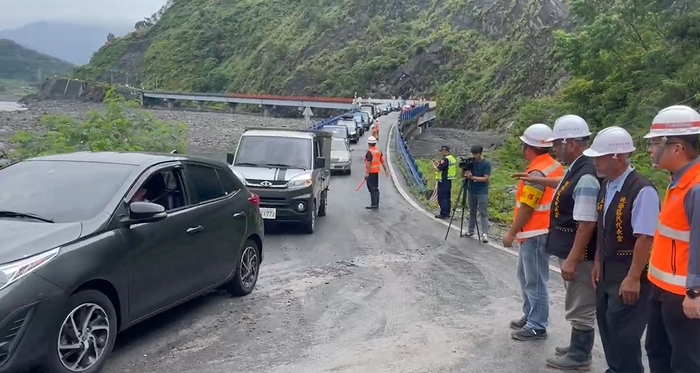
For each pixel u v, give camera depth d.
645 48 32.19
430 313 7.39
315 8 123.75
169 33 145.12
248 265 8.05
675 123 4.09
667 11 30.39
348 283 8.69
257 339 6.35
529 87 69.88
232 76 125.38
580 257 5.39
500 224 14.88
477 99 76.81
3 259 4.70
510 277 9.27
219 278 7.27
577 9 35.81
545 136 6.22
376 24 110.19
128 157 6.57
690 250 3.95
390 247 11.48
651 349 4.65
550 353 6.14
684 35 30.05
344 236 12.54
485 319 7.20
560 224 5.72
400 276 9.16
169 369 5.51
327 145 15.59
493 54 82.69
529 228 6.36
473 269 9.74
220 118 83.25
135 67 143.62
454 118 78.31
